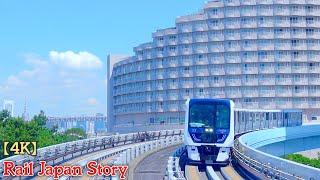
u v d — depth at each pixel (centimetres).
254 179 3084
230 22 12988
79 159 4338
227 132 3606
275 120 7362
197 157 3594
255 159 3356
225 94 12988
